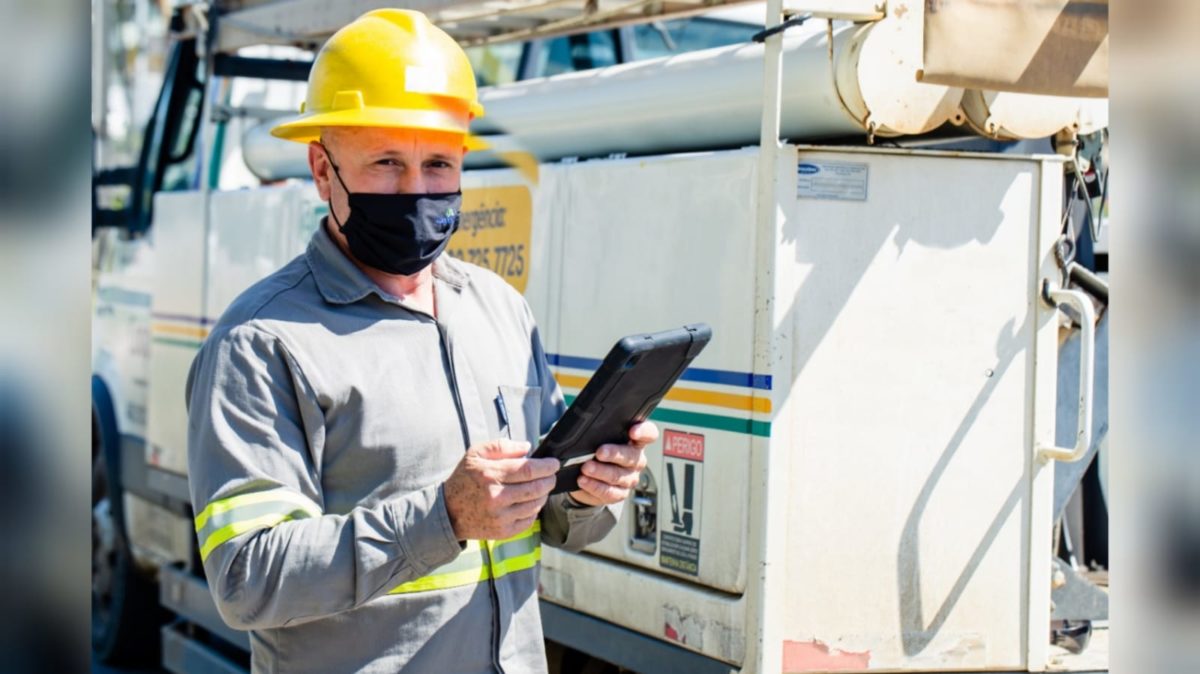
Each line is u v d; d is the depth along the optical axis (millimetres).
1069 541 4020
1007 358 3291
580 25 4688
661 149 3918
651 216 3486
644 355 2189
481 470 2113
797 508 3143
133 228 6145
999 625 3305
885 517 3203
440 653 2344
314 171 2480
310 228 4750
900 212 3199
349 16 4727
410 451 2307
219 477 2178
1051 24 3166
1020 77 3148
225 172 5922
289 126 2334
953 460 3252
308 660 2297
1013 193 3291
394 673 2303
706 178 3314
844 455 3168
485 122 4395
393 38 2398
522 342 2646
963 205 3248
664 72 3830
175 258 5664
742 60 3590
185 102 6145
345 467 2285
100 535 6473
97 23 6801
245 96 5980
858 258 3168
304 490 2229
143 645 6332
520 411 2521
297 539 2102
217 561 2123
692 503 3340
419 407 2334
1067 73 3203
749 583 3148
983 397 3273
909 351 3211
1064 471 3672
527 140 4273
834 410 3160
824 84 3238
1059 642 3561
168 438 5676
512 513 2127
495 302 2631
